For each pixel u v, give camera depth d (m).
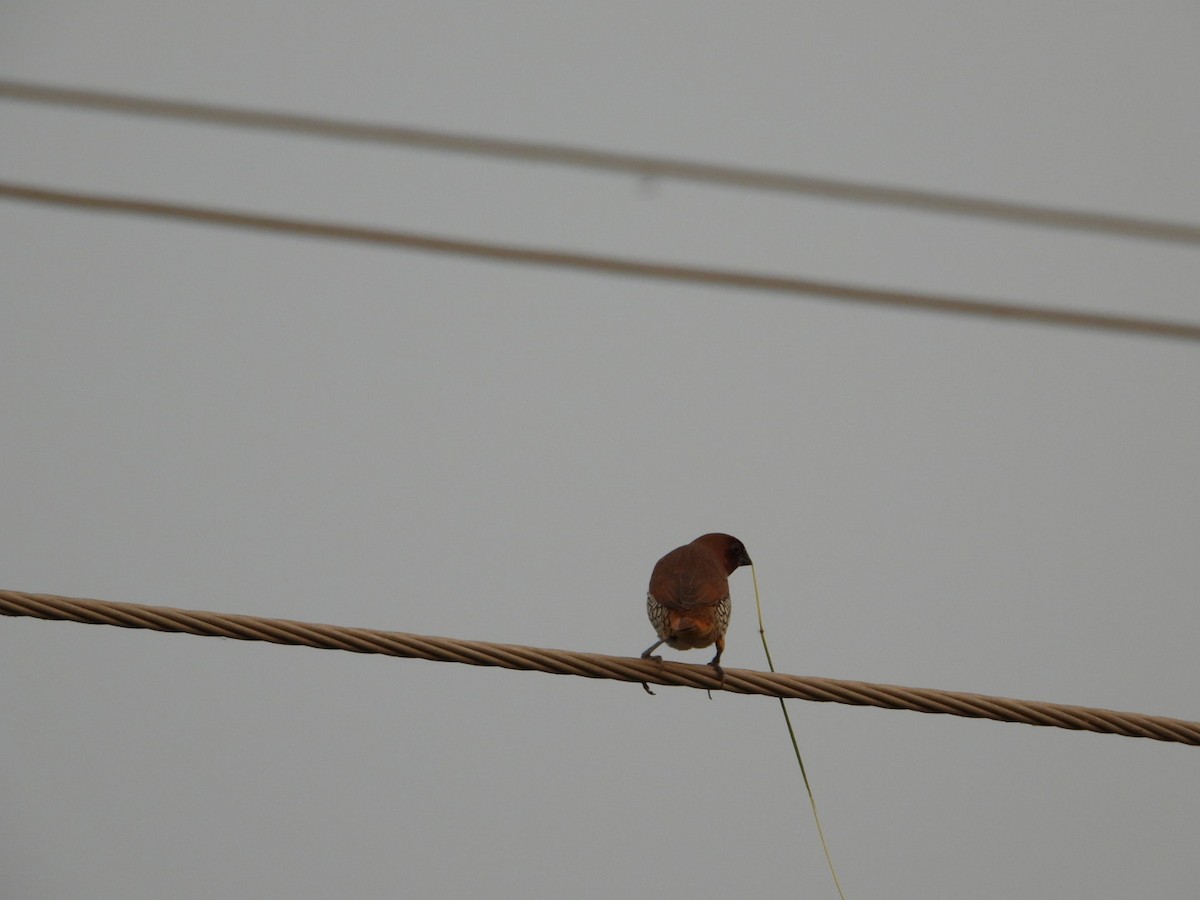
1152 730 10.20
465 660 10.05
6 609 9.65
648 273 15.40
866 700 10.24
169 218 14.73
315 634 9.88
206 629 9.77
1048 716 10.18
